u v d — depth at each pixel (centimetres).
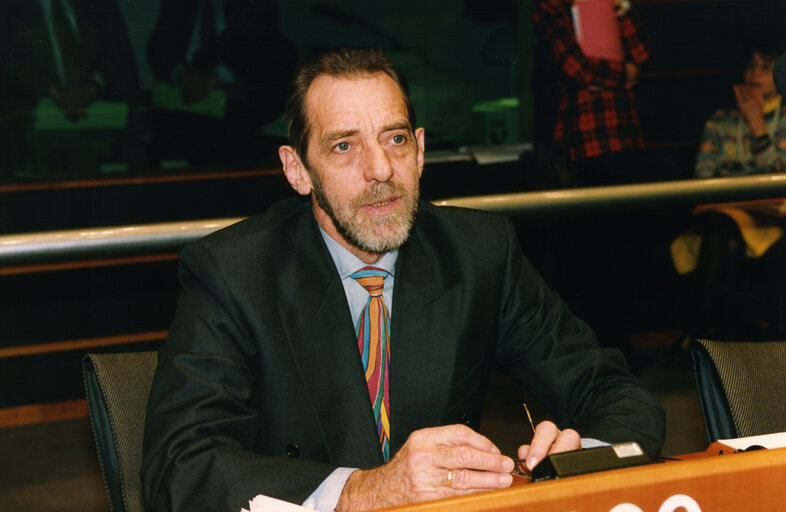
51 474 249
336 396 121
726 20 305
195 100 278
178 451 107
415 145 122
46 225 270
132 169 279
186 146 279
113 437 125
